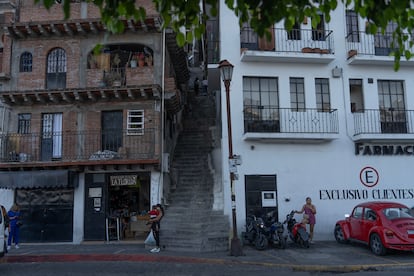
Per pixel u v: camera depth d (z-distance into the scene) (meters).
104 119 17.94
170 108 18.92
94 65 18.22
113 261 12.61
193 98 26.73
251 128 16.61
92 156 17.00
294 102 17.17
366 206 13.73
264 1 4.16
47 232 17.02
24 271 11.26
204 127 22.59
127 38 18.08
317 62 17.20
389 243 12.08
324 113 17.00
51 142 17.75
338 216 16.41
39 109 18.03
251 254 13.09
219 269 11.30
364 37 17.72
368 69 17.58
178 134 21.89
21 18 18.25
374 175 16.86
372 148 16.95
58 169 16.92
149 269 11.38
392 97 17.75
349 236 14.54
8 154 17.27
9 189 17.45
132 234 17.67
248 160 16.38
